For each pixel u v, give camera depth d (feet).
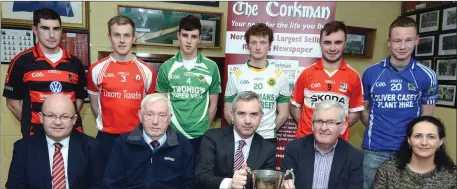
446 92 9.25
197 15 9.66
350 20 10.60
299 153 5.42
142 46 9.47
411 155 5.51
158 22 9.45
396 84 6.68
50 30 6.49
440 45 9.37
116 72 6.89
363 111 7.27
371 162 6.95
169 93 7.39
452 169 5.29
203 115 7.38
